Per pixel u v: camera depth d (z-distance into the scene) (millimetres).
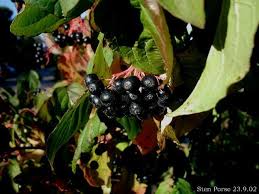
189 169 228
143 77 111
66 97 191
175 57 109
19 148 223
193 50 114
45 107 204
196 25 69
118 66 125
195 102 93
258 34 108
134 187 215
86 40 208
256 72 127
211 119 211
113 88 116
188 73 113
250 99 155
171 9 70
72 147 208
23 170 221
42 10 103
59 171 206
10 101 288
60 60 264
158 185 213
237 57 87
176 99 114
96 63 125
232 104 162
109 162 202
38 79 288
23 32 105
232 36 87
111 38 104
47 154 128
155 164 213
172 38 106
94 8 101
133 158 208
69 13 102
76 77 258
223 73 89
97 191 214
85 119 136
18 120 235
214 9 95
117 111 119
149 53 103
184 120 123
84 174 202
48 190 218
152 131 141
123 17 101
